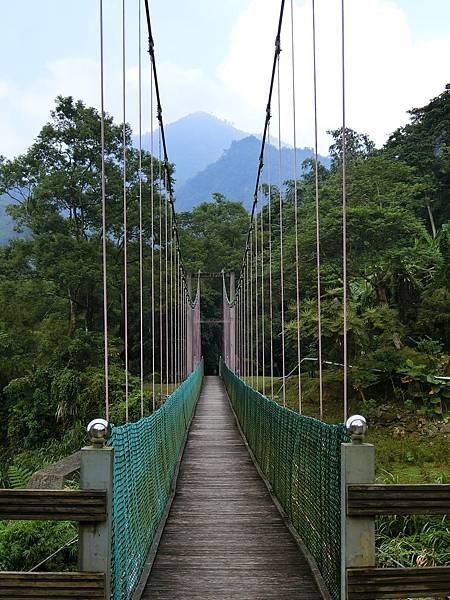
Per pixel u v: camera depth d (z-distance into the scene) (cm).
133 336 1852
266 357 1775
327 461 312
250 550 402
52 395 1354
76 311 1786
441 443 878
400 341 1116
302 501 406
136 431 349
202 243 3197
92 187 1714
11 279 1758
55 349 1508
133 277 1720
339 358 1154
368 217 1088
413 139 1911
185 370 1716
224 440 1003
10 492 220
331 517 301
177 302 1448
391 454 809
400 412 1007
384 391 1088
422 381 1023
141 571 347
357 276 1169
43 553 383
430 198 1828
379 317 1076
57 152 1789
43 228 1736
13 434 1367
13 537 392
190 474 704
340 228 1073
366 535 230
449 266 1153
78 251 1652
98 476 227
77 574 218
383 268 1149
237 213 3578
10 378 1534
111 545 236
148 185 1761
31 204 1742
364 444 238
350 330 1041
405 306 1188
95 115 1781
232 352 2014
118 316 1806
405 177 1293
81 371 1442
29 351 1641
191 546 412
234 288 2550
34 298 1738
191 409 1341
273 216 1917
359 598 223
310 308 1168
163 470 531
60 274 1593
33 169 1794
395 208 1122
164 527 464
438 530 449
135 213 1730
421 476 687
